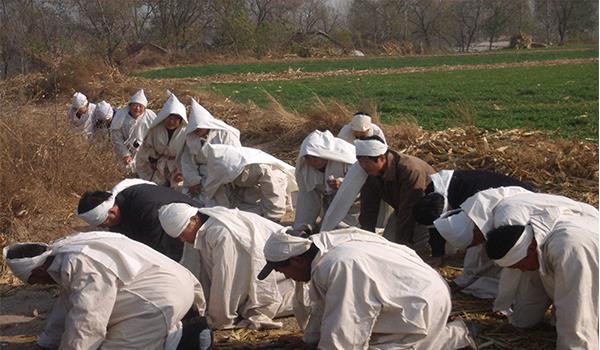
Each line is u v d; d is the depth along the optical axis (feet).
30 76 85.76
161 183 34.04
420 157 37.55
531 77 105.91
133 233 21.26
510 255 16.71
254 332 19.88
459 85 95.20
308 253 16.66
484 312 20.77
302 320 19.27
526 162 35.06
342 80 109.70
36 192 30.25
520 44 220.02
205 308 19.53
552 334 19.24
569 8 278.26
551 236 16.62
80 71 81.35
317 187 26.50
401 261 16.22
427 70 131.13
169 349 17.35
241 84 102.47
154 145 33.68
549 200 17.58
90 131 41.60
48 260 17.01
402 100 76.89
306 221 26.61
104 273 16.67
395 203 24.43
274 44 195.31
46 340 19.25
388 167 23.65
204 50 195.11
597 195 31.65
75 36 164.14
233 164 27.35
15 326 21.44
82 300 16.43
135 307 17.04
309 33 209.67
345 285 15.62
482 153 36.27
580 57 157.58
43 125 34.63
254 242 19.25
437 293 16.16
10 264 16.88
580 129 51.39
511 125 54.08
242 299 19.94
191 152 31.14
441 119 58.39
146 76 123.75
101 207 20.67
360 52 201.05
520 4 272.92
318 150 25.76
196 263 19.77
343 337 15.62
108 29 163.63
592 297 16.24
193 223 19.04
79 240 17.06
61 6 161.58
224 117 55.47
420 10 270.26
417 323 15.90
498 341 18.95
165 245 20.95
